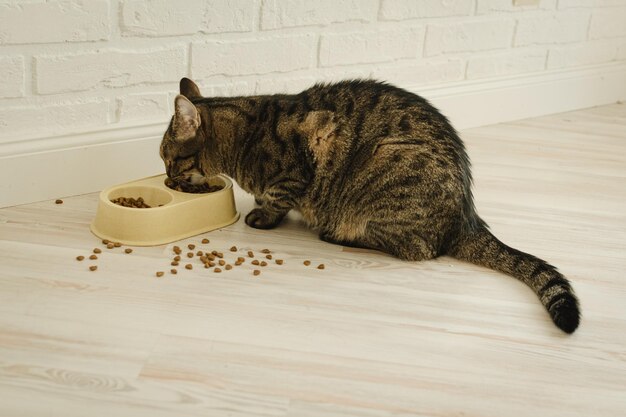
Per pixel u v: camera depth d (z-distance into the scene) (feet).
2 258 6.84
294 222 8.29
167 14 8.23
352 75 10.15
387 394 5.46
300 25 9.33
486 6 11.10
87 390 5.24
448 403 5.43
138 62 8.26
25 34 7.36
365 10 9.84
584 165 10.50
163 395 5.26
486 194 9.27
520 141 11.33
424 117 7.46
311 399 5.34
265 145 7.57
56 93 7.84
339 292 6.78
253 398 5.31
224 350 5.80
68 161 8.11
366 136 7.36
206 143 7.73
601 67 13.17
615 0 12.78
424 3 10.40
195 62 8.68
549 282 6.85
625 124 12.53
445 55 11.03
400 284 7.00
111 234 7.37
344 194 7.48
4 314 6.00
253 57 9.10
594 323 6.60
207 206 7.72
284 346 5.91
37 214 7.80
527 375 5.82
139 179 8.22
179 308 6.31
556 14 12.06
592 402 5.58
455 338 6.22
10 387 5.20
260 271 7.04
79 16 7.64
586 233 8.39
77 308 6.18
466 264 7.50
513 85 11.97
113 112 8.34
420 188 7.18
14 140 7.68
